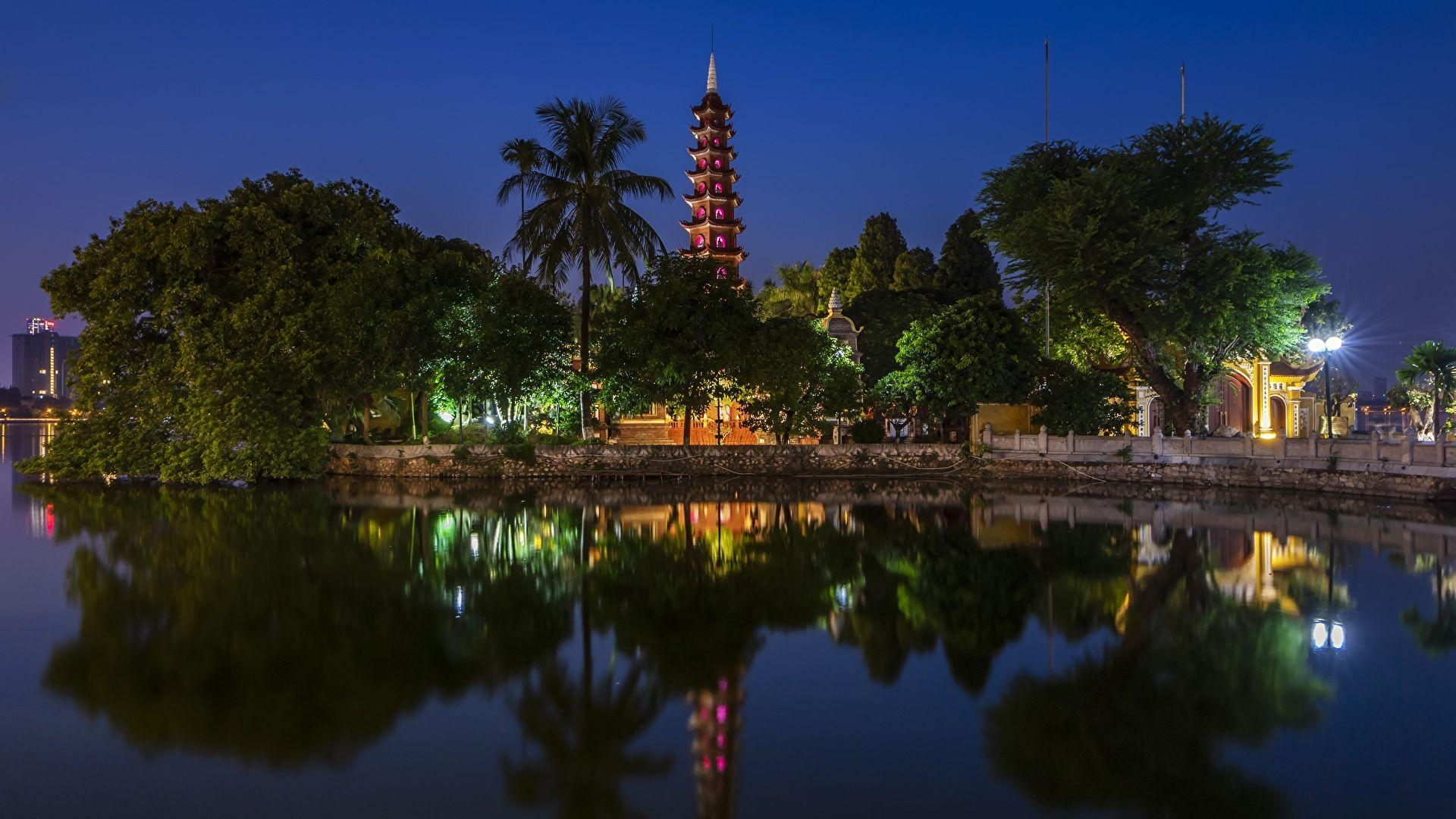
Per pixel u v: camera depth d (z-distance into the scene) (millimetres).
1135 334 38312
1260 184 36250
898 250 73688
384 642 11820
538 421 41969
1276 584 15703
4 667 10602
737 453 38031
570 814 6992
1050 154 39062
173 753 8141
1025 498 30391
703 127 77938
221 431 32750
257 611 13383
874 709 9477
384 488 33688
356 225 37312
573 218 37531
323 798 7250
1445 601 14289
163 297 33438
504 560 18047
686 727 8945
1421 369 44406
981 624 12977
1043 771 7848
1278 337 37281
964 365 38375
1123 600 14562
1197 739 8609
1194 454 33938
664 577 16375
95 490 32281
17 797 7211
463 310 36562
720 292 37000
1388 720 9078
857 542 20531
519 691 10000
